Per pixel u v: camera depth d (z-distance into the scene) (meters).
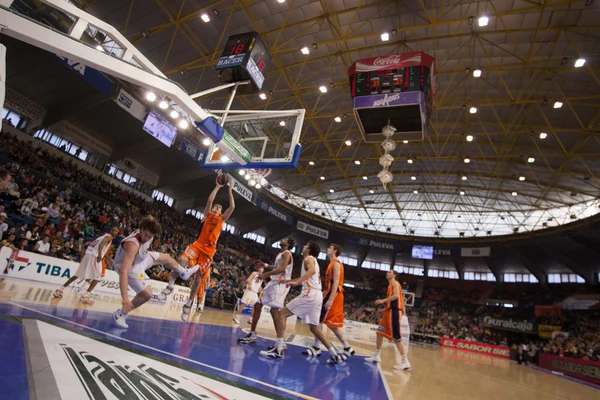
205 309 13.70
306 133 25.42
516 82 17.67
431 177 30.97
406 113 9.32
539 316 27.80
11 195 12.93
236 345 4.33
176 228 24.59
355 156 28.38
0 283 6.60
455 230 39.16
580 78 16.33
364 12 14.90
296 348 5.54
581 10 13.11
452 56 16.58
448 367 8.27
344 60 17.33
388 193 35.62
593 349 18.66
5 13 3.11
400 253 40.19
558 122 19.80
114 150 22.69
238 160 6.51
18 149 16.25
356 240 38.12
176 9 15.64
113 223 17.41
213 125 5.50
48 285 8.30
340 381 3.35
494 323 30.44
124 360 2.39
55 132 19.95
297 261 38.09
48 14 11.04
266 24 16.08
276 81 19.67
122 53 4.08
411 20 14.96
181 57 18.41
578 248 27.80
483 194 32.75
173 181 25.77
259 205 29.45
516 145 23.33
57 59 15.54
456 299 37.66
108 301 7.25
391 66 9.50
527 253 32.41
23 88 17.94
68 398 1.56
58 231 12.43
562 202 29.50
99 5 15.79
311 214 35.53
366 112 9.56
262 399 2.16
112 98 17.17
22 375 1.74
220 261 25.06
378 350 5.75
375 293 38.84
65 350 2.33
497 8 13.66
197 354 3.18
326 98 21.05
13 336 2.44
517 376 9.52
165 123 20.08
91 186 19.20
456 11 14.11
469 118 21.41
